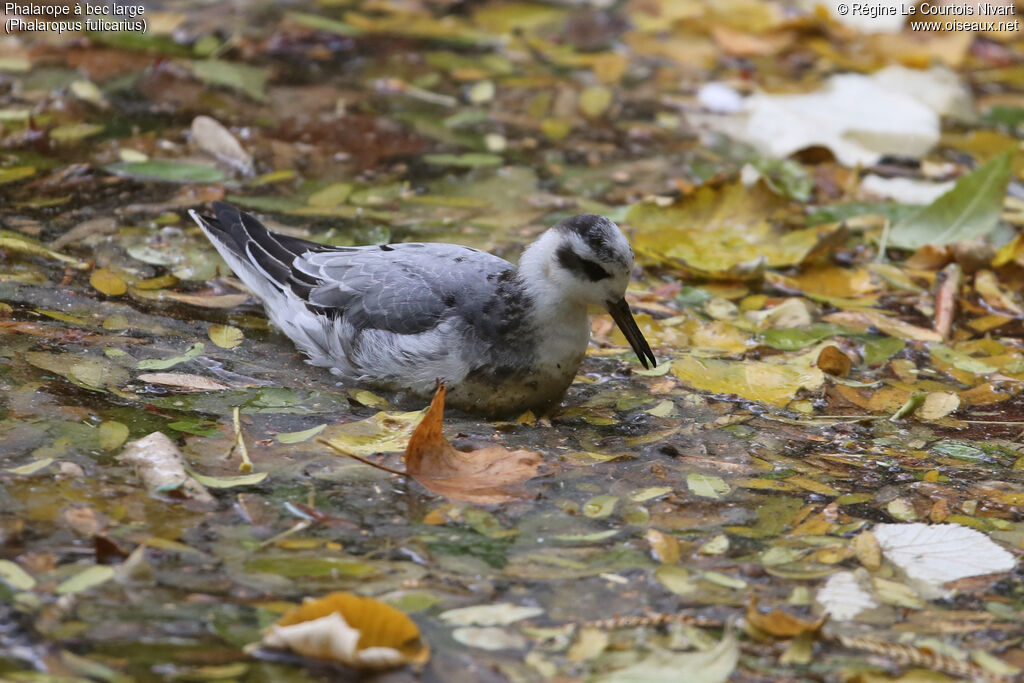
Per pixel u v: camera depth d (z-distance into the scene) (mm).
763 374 10641
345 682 6430
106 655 6445
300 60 17562
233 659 6516
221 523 7840
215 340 10586
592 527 8148
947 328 11758
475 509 8281
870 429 9938
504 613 7070
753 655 6840
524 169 14844
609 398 10281
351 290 10062
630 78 17938
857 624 7191
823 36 19688
